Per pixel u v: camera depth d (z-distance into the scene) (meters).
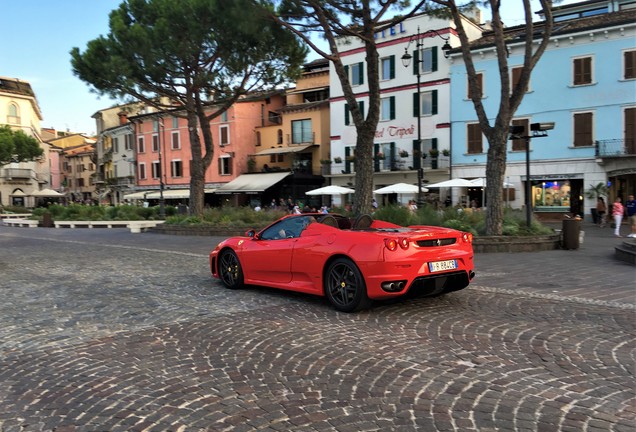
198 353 4.63
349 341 4.90
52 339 5.22
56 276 9.80
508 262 10.91
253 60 22.14
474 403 3.37
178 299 7.22
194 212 24.28
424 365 4.15
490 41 32.28
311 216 7.38
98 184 66.19
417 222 15.46
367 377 3.90
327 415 3.23
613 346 4.59
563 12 33.38
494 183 13.83
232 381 3.88
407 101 36.22
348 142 39.44
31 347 4.96
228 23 18.56
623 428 2.96
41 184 72.38
